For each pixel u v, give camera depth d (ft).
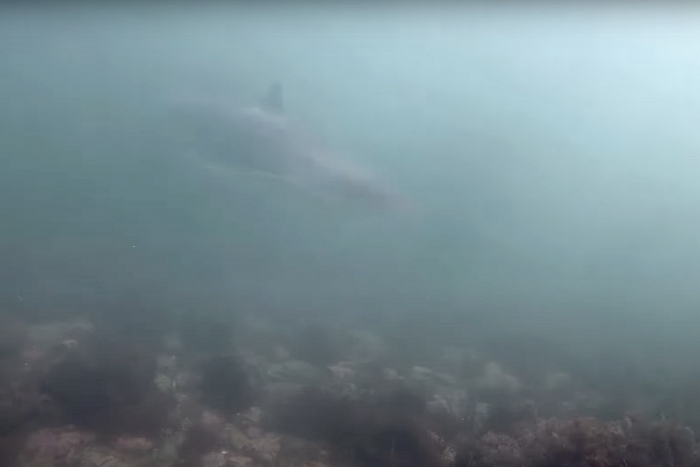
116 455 20.99
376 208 45.29
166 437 22.88
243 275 49.44
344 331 41.06
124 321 36.81
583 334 47.37
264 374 31.42
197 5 89.40
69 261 47.19
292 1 97.45
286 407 27.12
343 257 56.13
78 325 34.53
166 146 49.62
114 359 26.86
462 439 24.54
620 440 20.65
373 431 24.26
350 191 43.68
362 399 27.17
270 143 41.75
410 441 23.84
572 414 29.78
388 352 38.34
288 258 53.78
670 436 21.49
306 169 42.65
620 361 41.78
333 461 22.89
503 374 36.58
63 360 26.73
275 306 44.80
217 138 42.65
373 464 22.88
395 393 28.09
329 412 26.09
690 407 33.04
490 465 20.97
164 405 24.97
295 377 31.81
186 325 37.32
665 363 41.88
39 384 24.97
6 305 37.45
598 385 37.29
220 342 34.94
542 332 46.91
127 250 51.13
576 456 20.21
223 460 21.65
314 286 49.65
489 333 45.42
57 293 40.65
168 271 47.73
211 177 50.14
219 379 28.32
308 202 47.93
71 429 22.45
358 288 50.57
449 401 29.86
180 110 45.03
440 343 42.34
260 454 22.53
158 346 33.14
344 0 101.24
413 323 45.37
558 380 37.29
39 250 48.67
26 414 22.94
